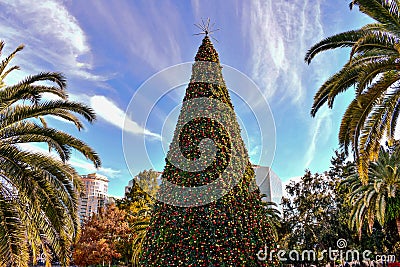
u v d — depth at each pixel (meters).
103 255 27.11
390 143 9.99
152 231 9.04
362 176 8.24
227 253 8.24
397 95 8.51
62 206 8.48
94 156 9.12
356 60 9.41
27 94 8.73
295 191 32.84
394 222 21.36
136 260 20.52
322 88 10.19
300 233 30.00
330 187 30.95
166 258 8.48
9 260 7.65
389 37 8.30
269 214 18.86
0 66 9.29
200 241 8.39
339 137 9.17
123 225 28.78
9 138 8.70
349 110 8.96
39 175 8.26
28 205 8.37
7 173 8.17
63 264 8.51
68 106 8.98
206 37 11.71
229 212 8.77
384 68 8.13
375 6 8.48
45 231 8.42
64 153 9.11
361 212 19.16
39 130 8.78
